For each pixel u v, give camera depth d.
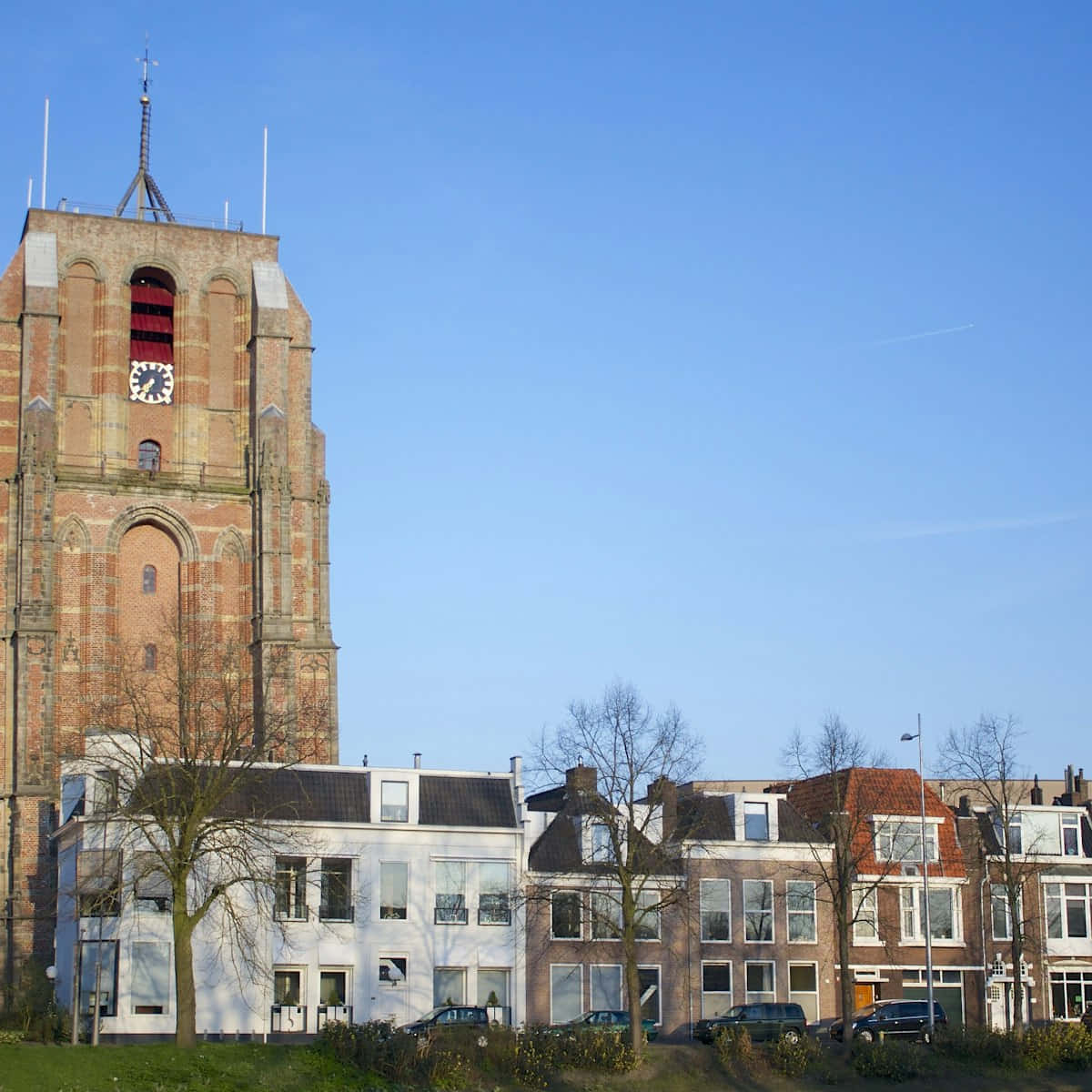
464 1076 75.44
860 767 109.50
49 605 116.12
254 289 127.12
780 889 100.06
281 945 90.06
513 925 94.06
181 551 123.00
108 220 126.00
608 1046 80.44
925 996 103.44
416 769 95.69
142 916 87.38
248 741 109.88
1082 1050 85.81
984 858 105.88
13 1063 68.94
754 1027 90.12
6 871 110.88
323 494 127.88
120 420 123.50
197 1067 71.44
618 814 87.81
